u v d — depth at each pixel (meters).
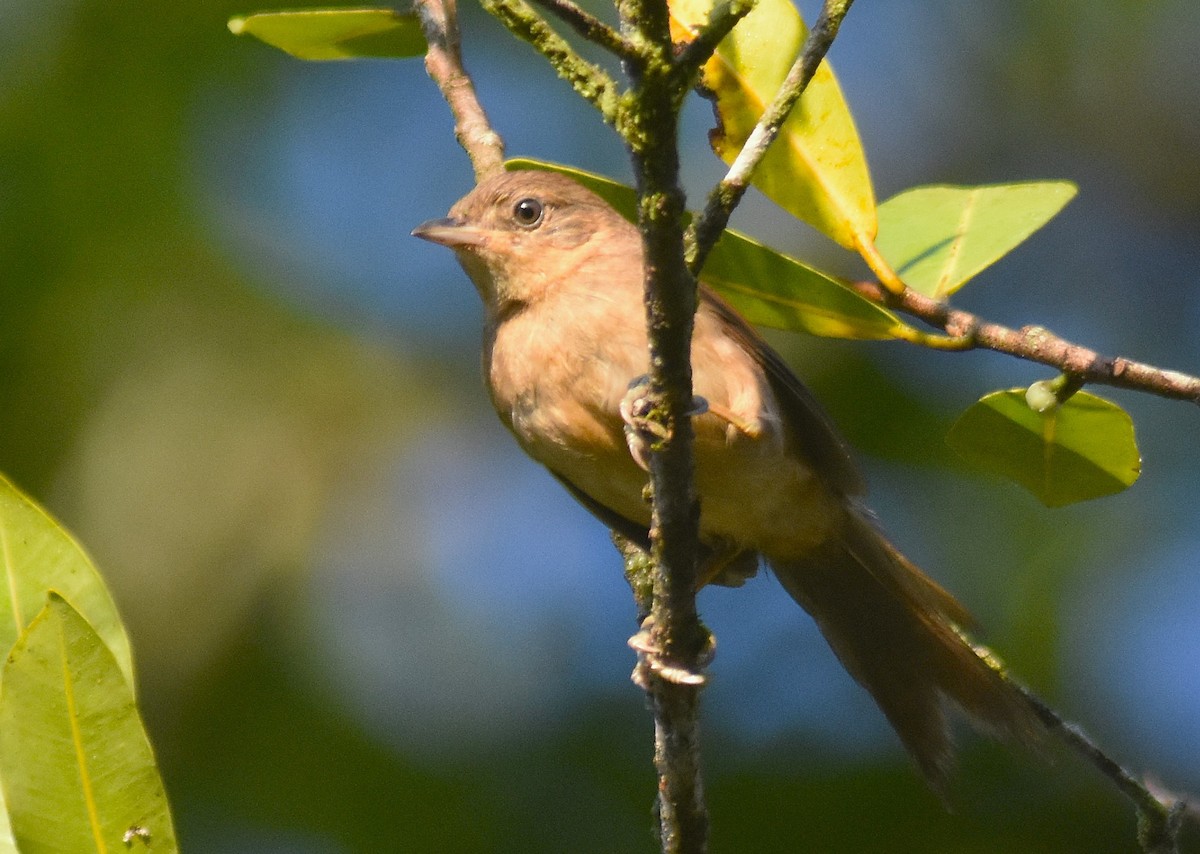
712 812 9.89
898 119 13.73
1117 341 13.08
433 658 11.05
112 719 4.88
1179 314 13.09
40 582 5.32
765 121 4.98
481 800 10.10
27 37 10.91
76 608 5.14
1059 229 13.32
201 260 11.20
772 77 6.77
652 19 4.41
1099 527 11.08
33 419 11.02
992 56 13.56
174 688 10.72
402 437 11.82
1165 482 11.41
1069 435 6.80
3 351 10.91
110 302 11.02
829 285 6.48
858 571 8.39
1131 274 13.25
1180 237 13.23
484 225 8.04
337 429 11.60
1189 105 13.23
